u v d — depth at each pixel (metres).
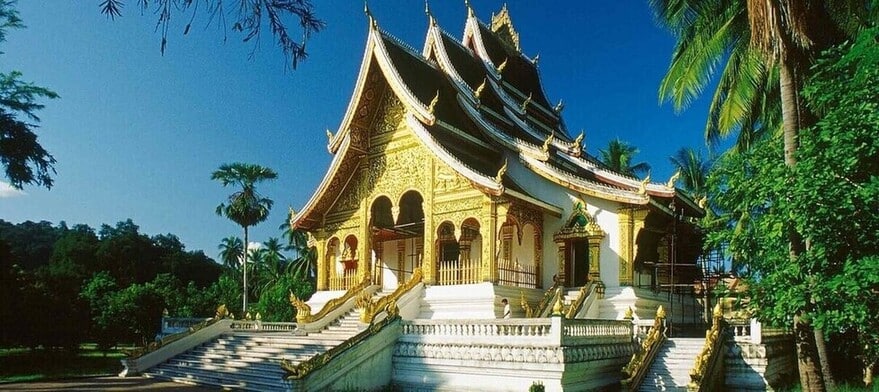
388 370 17.89
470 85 28.86
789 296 11.30
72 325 35.34
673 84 20.33
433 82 27.19
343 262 28.30
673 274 22.47
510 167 25.23
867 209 10.55
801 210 11.10
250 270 79.62
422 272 23.00
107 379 20.69
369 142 26.03
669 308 23.30
